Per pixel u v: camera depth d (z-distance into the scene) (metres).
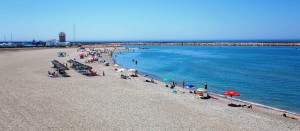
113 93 29.36
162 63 71.56
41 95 26.88
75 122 19.20
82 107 23.11
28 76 38.25
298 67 62.44
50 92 28.39
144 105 24.75
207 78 45.78
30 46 132.12
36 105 23.17
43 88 30.30
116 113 21.80
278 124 21.05
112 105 24.20
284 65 67.06
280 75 49.44
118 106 23.95
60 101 24.83
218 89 36.41
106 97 27.25
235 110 24.80
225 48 170.75
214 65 66.56
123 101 25.88
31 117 19.92
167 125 19.42
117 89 31.70
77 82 35.16
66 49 115.88
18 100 24.61
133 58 89.12
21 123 18.58
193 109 24.25
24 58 67.25
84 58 74.56
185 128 18.97
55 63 48.44
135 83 36.75
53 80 35.97
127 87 33.34
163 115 21.86
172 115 22.00
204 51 136.00
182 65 66.31
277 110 26.03
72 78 38.31
